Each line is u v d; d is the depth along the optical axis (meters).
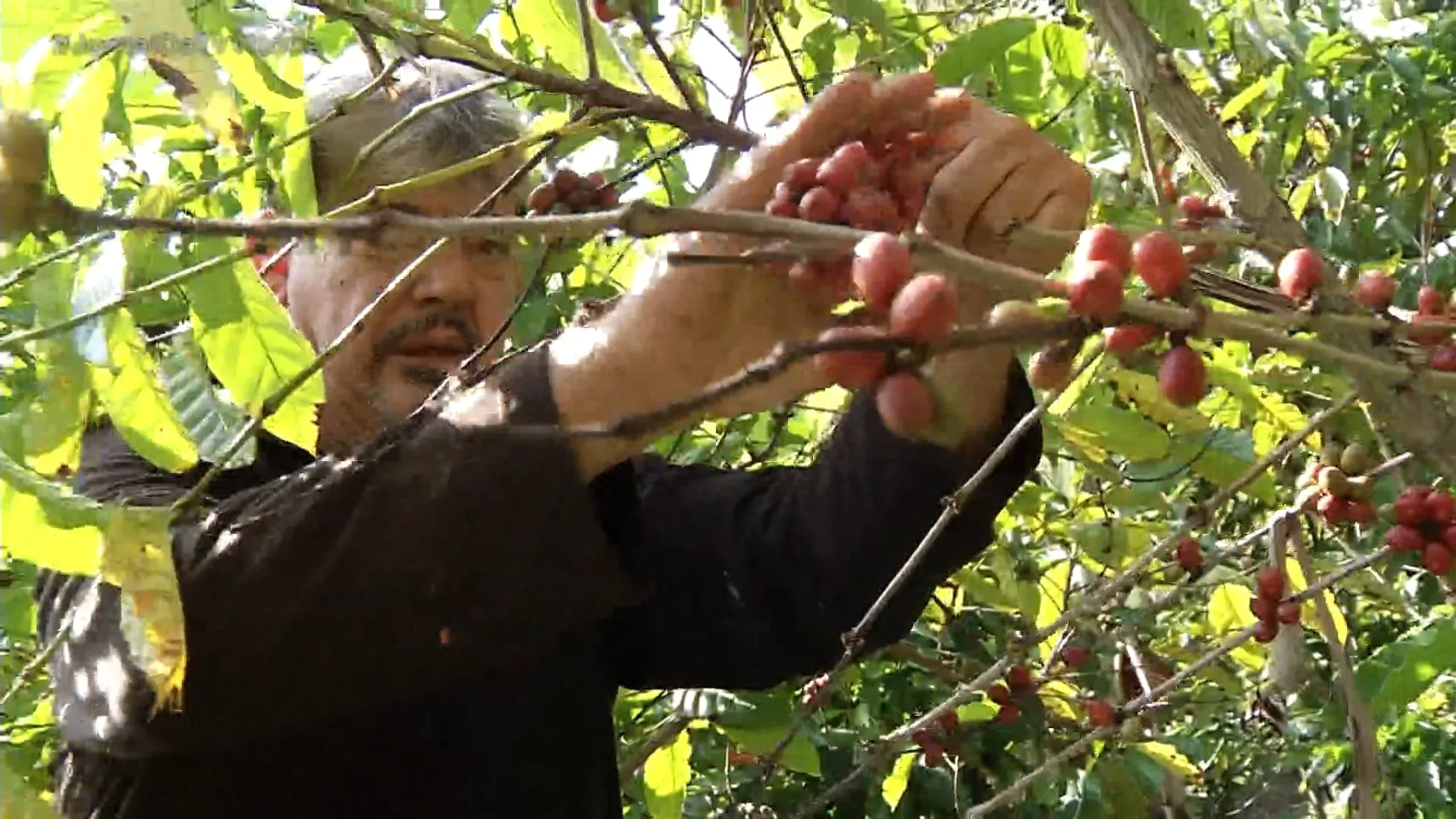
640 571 1.33
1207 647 2.78
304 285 1.51
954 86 1.84
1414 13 3.47
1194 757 3.82
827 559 1.51
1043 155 1.11
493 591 0.98
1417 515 1.52
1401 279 3.04
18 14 0.97
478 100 1.58
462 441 0.97
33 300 1.01
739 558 1.61
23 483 0.86
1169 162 2.96
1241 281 1.10
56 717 1.21
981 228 1.09
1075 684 2.92
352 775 1.32
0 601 1.98
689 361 0.99
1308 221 3.27
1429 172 2.86
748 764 3.08
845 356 0.84
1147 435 2.26
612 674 1.71
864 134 1.10
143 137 1.38
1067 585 2.67
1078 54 2.02
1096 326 0.79
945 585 2.70
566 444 0.98
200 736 1.01
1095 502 2.71
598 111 1.29
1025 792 3.16
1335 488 1.59
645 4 1.40
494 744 1.40
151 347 1.43
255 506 1.02
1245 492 2.36
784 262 0.96
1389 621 3.40
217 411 1.11
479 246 1.50
